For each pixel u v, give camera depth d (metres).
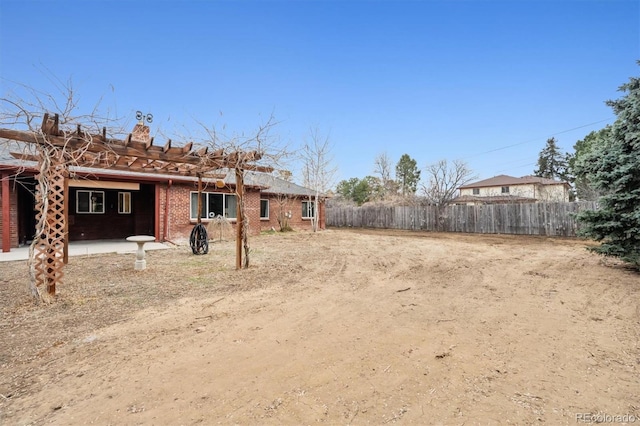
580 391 2.33
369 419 2.01
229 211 14.24
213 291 5.17
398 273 6.67
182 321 3.79
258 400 2.22
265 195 17.08
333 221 26.36
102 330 3.50
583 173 7.06
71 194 12.12
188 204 12.71
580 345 3.12
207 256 8.90
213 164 6.77
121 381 2.47
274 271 6.78
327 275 6.45
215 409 2.12
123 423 1.99
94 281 5.80
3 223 8.99
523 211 16.02
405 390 2.34
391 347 3.07
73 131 4.74
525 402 2.19
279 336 3.34
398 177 42.03
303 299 4.73
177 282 5.77
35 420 2.02
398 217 21.83
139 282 5.75
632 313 4.04
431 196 22.31
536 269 6.97
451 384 2.42
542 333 3.42
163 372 2.60
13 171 9.09
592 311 4.14
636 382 2.45
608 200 6.48
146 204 13.79
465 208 18.30
